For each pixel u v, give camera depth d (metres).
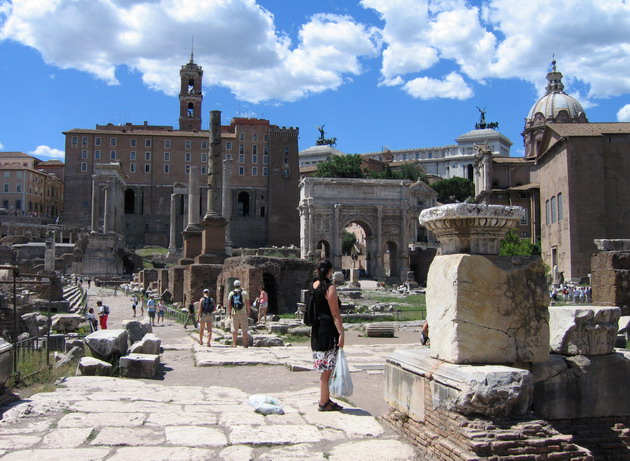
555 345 7.93
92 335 13.30
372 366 14.50
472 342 7.02
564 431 7.41
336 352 8.64
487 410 6.28
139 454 6.44
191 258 43.56
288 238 147.00
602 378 7.64
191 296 35.22
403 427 7.56
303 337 23.00
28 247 95.94
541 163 74.00
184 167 147.75
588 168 63.44
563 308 8.15
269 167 148.62
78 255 94.88
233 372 13.73
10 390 9.04
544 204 72.75
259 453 6.64
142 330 17.12
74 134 143.75
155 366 12.97
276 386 11.90
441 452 6.41
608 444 7.39
